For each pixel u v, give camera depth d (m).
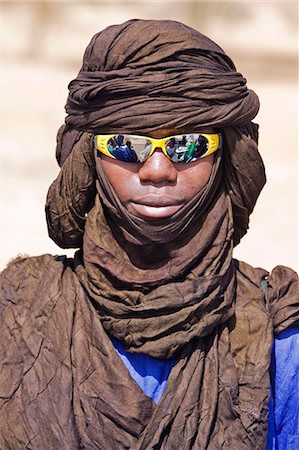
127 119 3.05
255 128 3.33
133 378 3.15
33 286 3.36
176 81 3.04
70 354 3.17
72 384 3.14
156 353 3.11
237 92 3.12
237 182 3.24
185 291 3.10
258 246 13.04
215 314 3.12
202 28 29.89
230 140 3.18
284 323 3.25
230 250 3.21
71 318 3.20
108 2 30.45
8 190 15.12
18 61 26.89
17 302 3.33
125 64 3.10
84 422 3.10
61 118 19.91
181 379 3.10
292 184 16.06
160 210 3.10
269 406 3.21
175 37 3.09
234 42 28.84
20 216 13.95
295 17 29.86
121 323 3.12
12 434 3.13
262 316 3.20
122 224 3.17
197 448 3.05
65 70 25.88
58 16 29.58
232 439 3.08
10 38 28.55
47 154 17.30
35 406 3.13
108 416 3.10
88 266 3.21
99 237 3.21
